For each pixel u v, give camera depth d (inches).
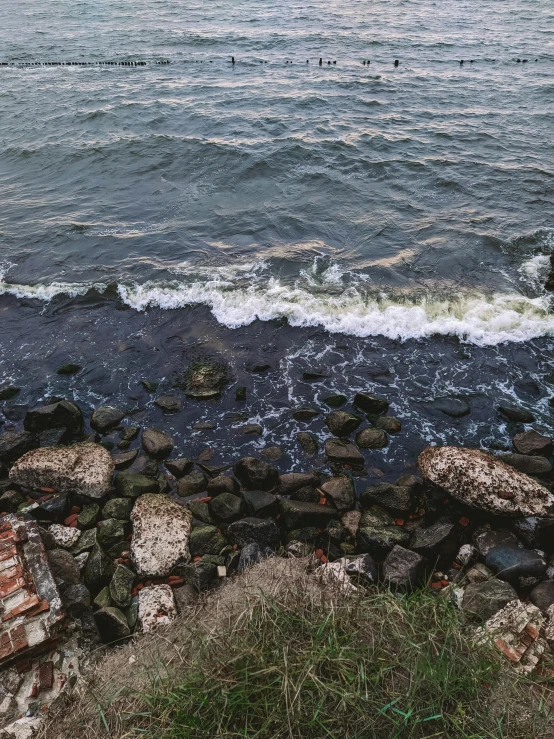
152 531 247.6
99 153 697.0
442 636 173.3
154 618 209.3
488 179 609.6
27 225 549.3
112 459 296.4
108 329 412.5
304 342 391.5
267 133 741.9
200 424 328.8
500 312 402.9
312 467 298.2
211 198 594.2
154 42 1339.8
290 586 207.2
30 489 284.4
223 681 156.3
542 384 349.7
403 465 298.2
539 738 149.9
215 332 404.2
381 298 425.4
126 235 528.7
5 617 185.2
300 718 147.7
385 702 151.9
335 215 551.8
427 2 1793.8
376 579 228.7
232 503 267.9
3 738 163.2
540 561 228.1
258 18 1603.1
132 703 162.1
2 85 1013.2
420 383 354.0
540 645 184.5
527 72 1016.9
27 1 1984.5
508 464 281.0
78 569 235.0
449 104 853.8
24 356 389.1
